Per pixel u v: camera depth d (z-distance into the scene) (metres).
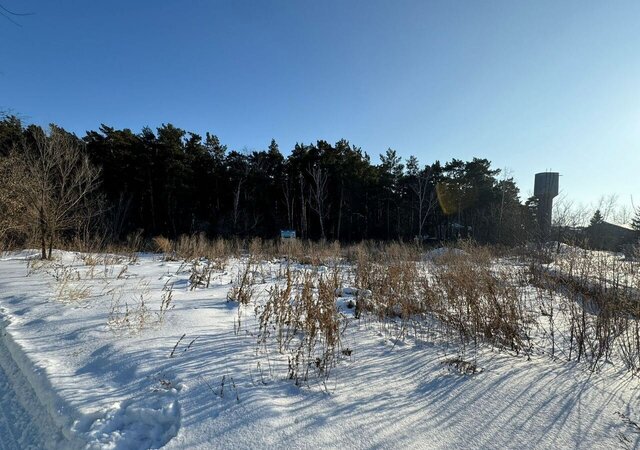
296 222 34.03
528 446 2.24
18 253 12.78
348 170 33.47
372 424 2.44
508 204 30.89
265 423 2.41
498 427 2.43
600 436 2.34
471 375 3.22
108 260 11.03
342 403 2.71
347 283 7.47
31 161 13.02
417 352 3.82
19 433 2.68
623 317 4.37
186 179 30.55
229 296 5.97
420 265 8.33
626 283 4.76
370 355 3.72
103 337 4.02
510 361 3.61
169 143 29.02
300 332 4.29
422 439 2.29
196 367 3.23
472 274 5.69
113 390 2.94
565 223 13.46
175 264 11.08
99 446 2.27
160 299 5.77
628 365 3.49
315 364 3.40
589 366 3.51
